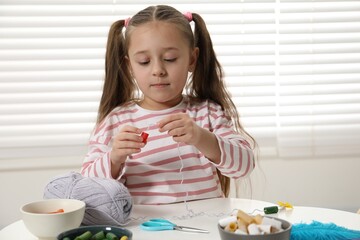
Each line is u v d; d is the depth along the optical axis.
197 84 1.64
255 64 2.32
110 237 0.99
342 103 2.38
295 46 2.35
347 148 2.39
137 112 1.57
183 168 1.48
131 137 1.29
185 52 1.46
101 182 1.16
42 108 2.25
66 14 2.23
